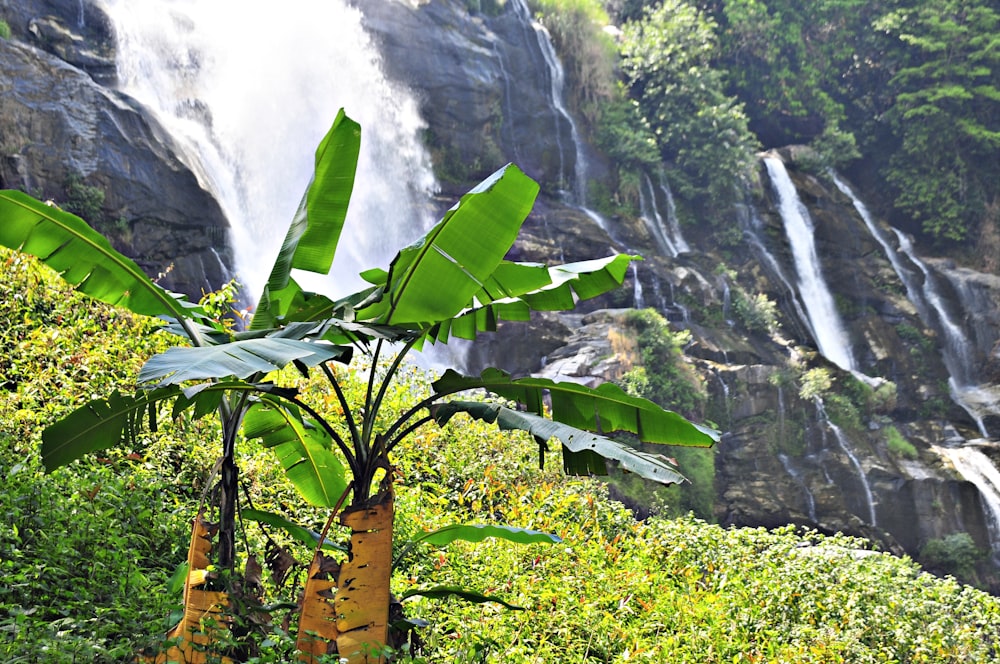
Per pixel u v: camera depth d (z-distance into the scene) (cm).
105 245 490
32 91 1720
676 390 2298
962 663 985
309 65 2514
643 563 980
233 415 473
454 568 755
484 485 1000
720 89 3666
